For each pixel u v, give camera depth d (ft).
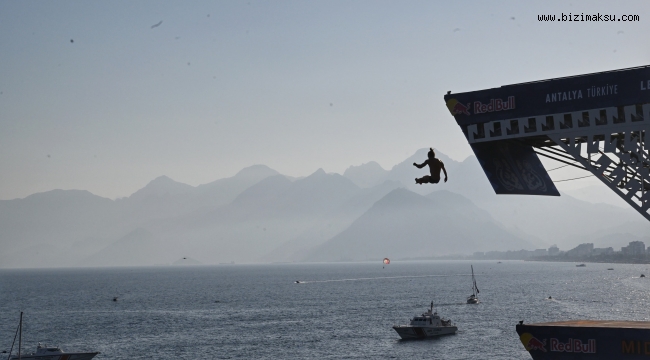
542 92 88.99
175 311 604.90
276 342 388.16
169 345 384.27
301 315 547.49
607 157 87.20
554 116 88.07
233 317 539.70
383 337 402.72
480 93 92.22
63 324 503.61
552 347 101.50
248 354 347.97
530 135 89.45
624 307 562.25
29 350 376.27
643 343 94.79
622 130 84.74
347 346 369.09
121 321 520.83
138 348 374.84
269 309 611.06
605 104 85.51
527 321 468.75
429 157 76.54
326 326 463.83
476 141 92.48
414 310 574.15
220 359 334.85
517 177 94.07
